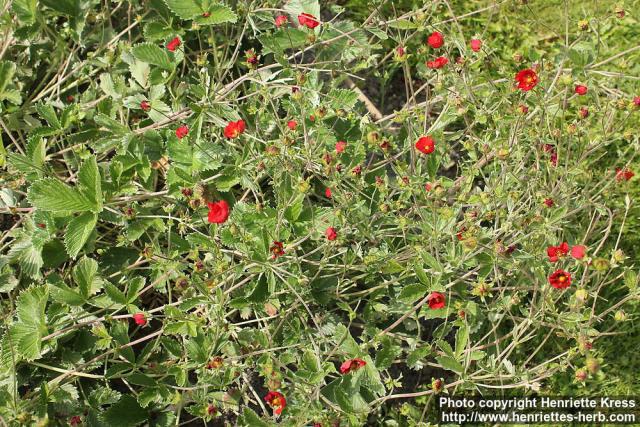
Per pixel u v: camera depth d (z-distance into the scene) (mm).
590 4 2104
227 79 1992
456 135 1828
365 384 1663
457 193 1800
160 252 1702
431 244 1684
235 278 1673
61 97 1926
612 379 1789
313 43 1821
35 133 1763
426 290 1672
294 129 1723
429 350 1682
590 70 1796
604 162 1943
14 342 1635
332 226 1709
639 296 1650
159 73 1832
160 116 1827
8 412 1600
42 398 1629
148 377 1671
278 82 1808
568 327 1662
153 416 1708
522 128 1755
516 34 2096
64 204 1669
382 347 1791
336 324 1744
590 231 1780
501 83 1868
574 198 1789
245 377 1710
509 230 1689
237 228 1643
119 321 1682
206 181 1754
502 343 1797
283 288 1720
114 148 1822
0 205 1796
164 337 1681
